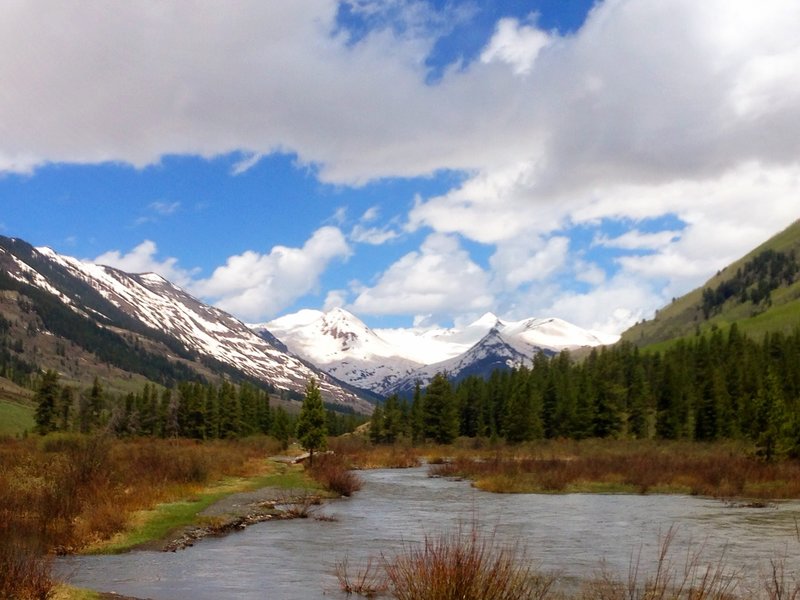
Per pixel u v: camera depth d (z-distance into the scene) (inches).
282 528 1205.1
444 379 4830.2
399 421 5226.4
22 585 579.2
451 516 1390.3
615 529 1214.3
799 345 5457.7
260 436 5137.8
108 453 1466.5
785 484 1991.9
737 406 4035.4
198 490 1517.0
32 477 1198.9
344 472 2057.1
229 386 5027.1
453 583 420.8
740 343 6003.9
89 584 743.1
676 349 6491.1
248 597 697.6
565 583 740.7
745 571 832.9
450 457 3693.4
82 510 1059.3
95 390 4308.6
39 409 4084.6
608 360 6417.3
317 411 2544.3
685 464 2370.8
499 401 5260.8
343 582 760.3
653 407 5014.8
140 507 1224.2
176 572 820.6
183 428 4709.6
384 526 1237.7
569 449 3784.5
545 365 6825.8
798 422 2471.7
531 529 1214.3
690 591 543.5
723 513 1460.4
